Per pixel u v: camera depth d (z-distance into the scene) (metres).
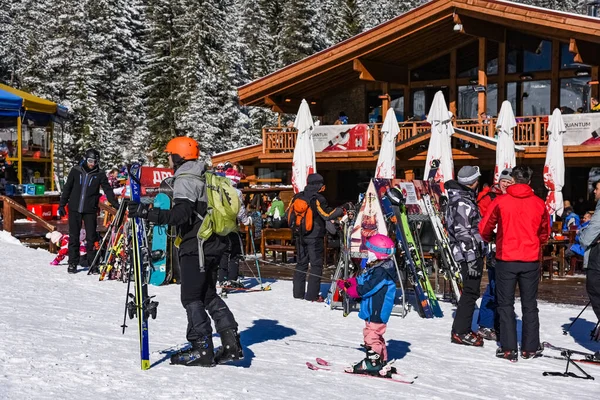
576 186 25.02
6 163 22.25
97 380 5.02
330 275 14.46
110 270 11.59
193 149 6.01
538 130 23.12
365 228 10.21
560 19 22.05
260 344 7.31
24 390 4.54
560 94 25.70
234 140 59.31
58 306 8.59
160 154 56.97
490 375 6.67
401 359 7.12
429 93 28.39
